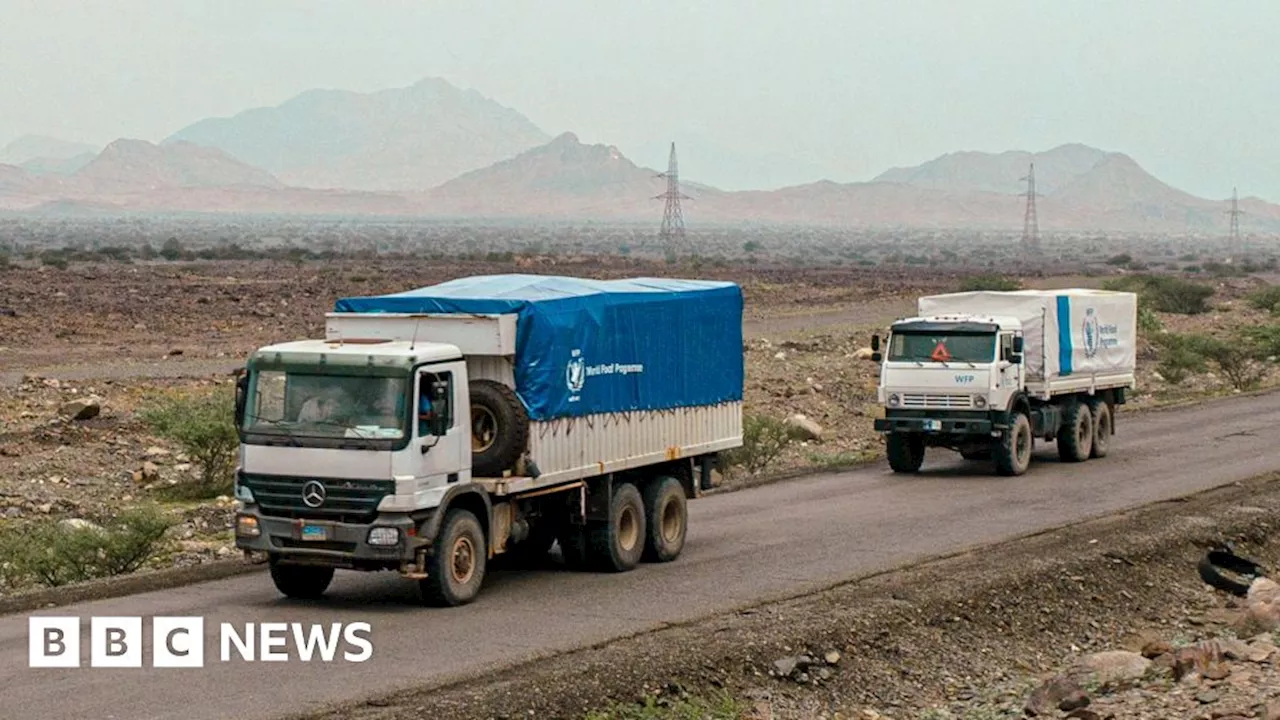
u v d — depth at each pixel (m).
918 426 30.83
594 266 128.12
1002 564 20.52
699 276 115.56
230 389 35.78
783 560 21.14
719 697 14.76
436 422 17.16
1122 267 162.50
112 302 66.88
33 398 36.34
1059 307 32.91
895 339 31.30
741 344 23.25
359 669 14.64
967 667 16.95
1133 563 21.56
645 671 14.77
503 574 20.06
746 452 33.16
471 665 14.84
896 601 18.19
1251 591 20.25
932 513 25.75
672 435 21.36
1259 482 29.16
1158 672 16.22
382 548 16.83
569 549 20.19
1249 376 54.09
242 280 87.44
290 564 17.45
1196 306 84.31
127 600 18.08
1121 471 31.58
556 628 16.58
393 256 144.38
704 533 23.72
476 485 18.00
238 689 13.81
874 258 198.25
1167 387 52.69
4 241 181.38
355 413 17.00
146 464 29.11
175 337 54.59
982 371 30.48
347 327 18.80
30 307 62.66
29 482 27.59
